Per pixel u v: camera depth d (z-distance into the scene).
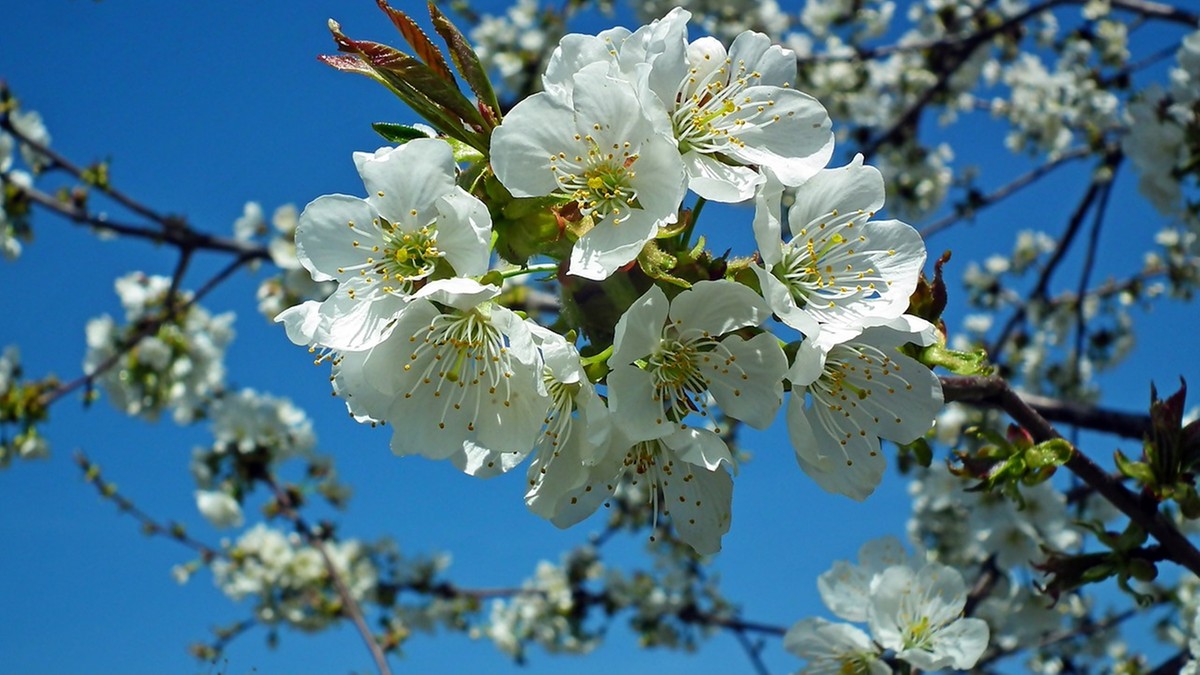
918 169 0.91
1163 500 0.31
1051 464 0.30
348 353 0.26
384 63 0.26
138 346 0.80
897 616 0.34
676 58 0.27
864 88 0.94
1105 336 0.87
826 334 0.26
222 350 0.83
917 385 0.27
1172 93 0.53
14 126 0.71
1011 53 0.93
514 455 0.26
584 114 0.25
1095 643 0.78
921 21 0.95
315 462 0.87
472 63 0.26
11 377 0.76
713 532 0.27
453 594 0.97
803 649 0.35
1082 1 0.74
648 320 0.25
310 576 0.91
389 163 0.25
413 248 0.26
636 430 0.25
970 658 0.34
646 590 1.00
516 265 0.26
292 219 0.77
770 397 0.25
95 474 0.81
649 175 0.25
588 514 0.27
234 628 0.89
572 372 0.25
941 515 0.74
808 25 0.95
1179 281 0.86
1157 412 0.31
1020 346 0.89
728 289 0.25
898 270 0.27
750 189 0.26
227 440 0.84
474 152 0.26
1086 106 0.90
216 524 0.84
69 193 0.73
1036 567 0.33
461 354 0.26
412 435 0.26
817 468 0.27
